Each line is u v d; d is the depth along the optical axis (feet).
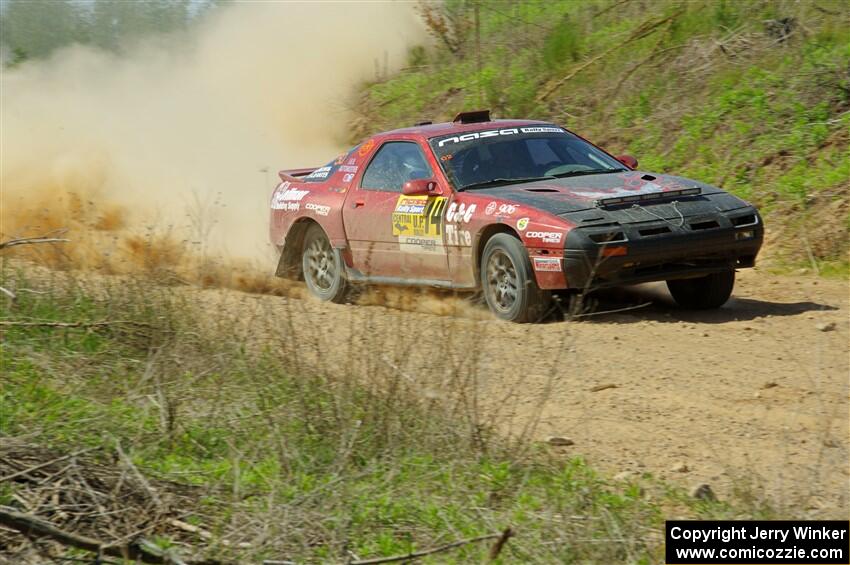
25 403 34.71
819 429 33.88
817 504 28.12
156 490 27.55
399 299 50.65
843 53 75.51
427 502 28.22
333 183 59.93
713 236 48.57
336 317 52.65
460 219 51.44
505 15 110.52
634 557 25.25
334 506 27.45
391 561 24.54
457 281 52.60
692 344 45.06
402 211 54.60
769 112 74.38
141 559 23.48
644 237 47.19
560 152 55.52
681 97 81.92
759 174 70.33
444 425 32.19
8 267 52.80
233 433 33.04
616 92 86.84
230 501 27.76
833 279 58.85
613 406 37.24
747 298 55.88
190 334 40.93
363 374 37.86
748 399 37.32
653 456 32.45
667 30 88.38
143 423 32.91
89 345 41.11
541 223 47.88
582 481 29.48
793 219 65.36
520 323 49.60
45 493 26.99
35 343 41.14
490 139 55.16
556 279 47.55
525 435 33.73
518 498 28.19
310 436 32.19
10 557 24.61
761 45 81.56
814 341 44.68
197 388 36.35
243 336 43.29
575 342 45.57
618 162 55.83
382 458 30.76
